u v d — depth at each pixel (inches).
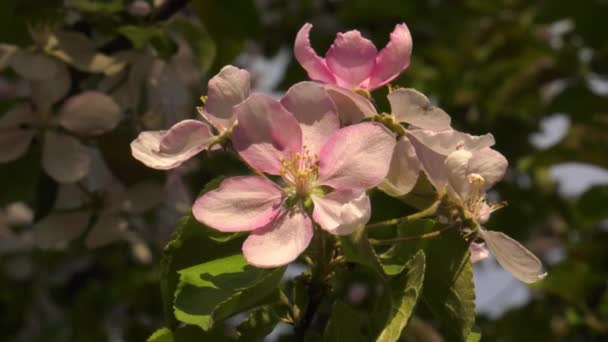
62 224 21.6
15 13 20.6
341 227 13.5
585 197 26.7
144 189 21.6
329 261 14.3
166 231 22.5
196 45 21.4
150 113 21.1
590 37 28.3
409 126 14.5
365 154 14.0
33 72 20.2
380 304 13.8
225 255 14.6
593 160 27.0
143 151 14.3
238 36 22.4
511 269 14.3
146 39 20.3
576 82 27.5
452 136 14.3
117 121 20.4
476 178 14.2
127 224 22.0
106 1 21.4
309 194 14.0
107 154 20.7
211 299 14.1
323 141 14.1
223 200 13.9
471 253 15.0
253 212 14.0
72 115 20.4
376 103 15.9
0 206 20.9
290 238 13.8
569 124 27.9
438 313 14.3
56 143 20.4
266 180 14.0
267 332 14.5
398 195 14.4
